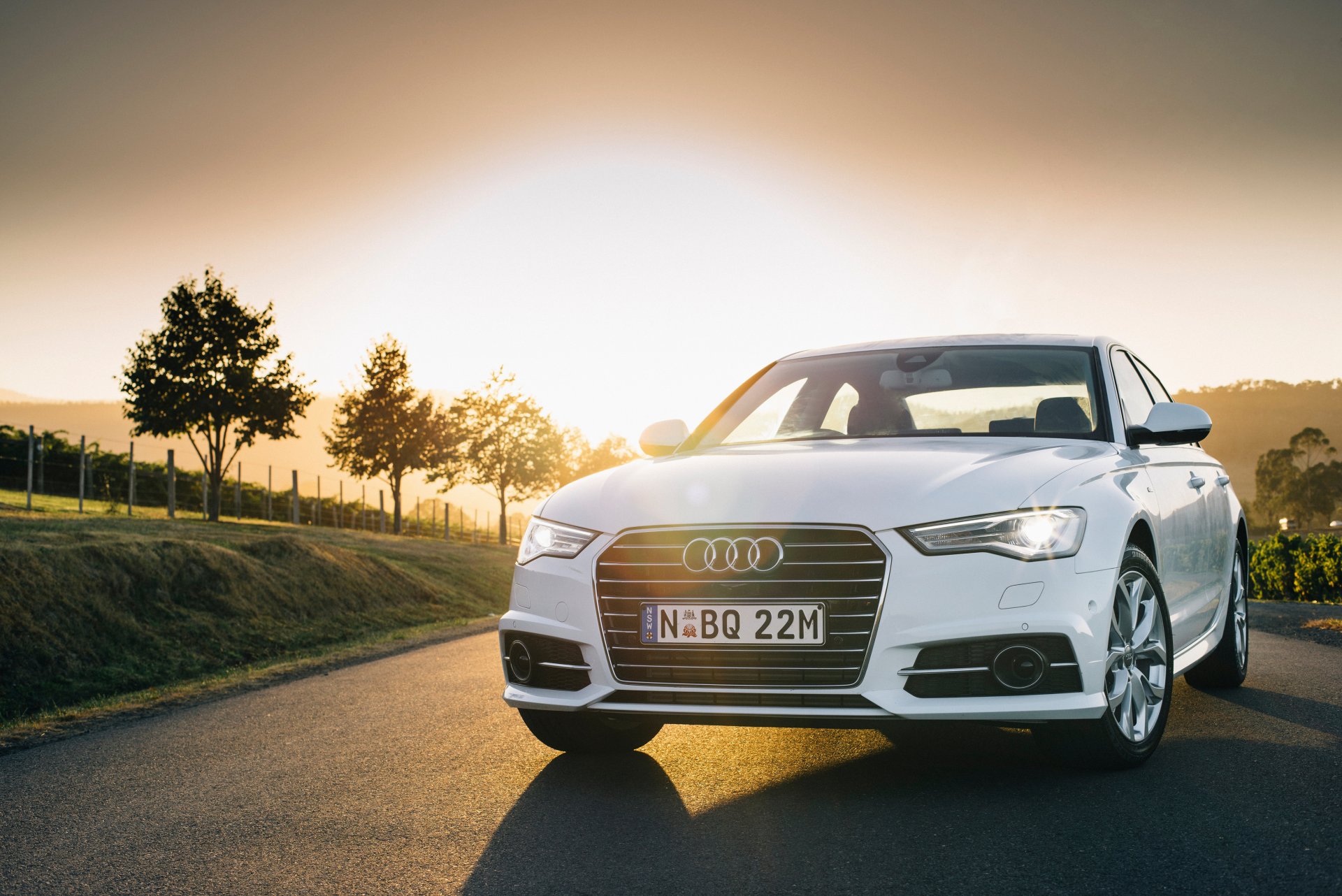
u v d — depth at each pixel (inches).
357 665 319.0
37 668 362.6
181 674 404.5
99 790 155.7
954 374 181.8
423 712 212.7
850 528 127.8
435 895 103.5
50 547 433.4
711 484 140.6
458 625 479.2
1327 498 5142.7
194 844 123.9
